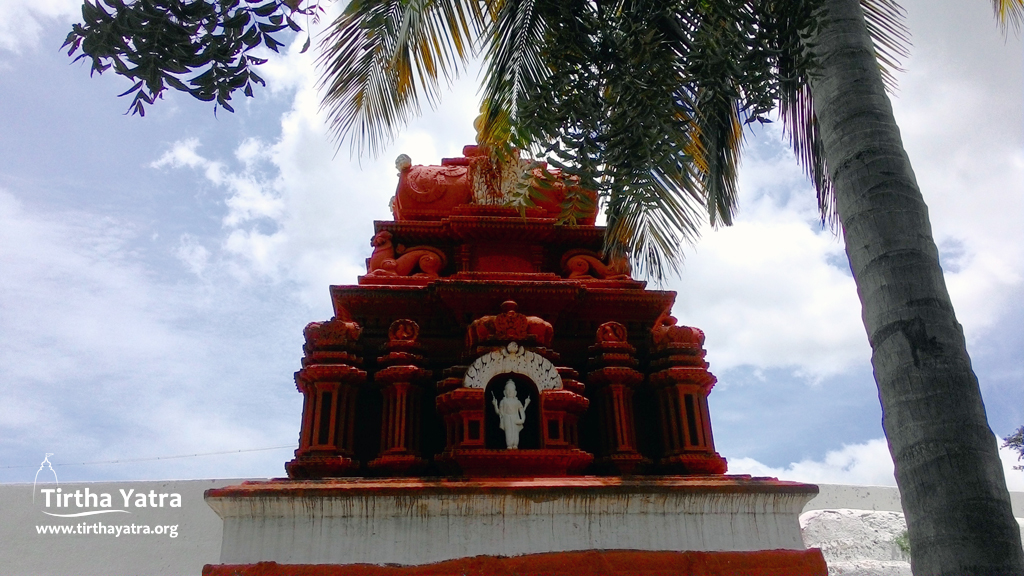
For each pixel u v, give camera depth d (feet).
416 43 27.81
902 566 41.96
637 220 28.27
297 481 22.82
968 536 12.75
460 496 22.26
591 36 18.17
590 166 17.28
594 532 22.41
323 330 27.91
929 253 15.15
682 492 22.97
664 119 17.26
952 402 13.70
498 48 25.55
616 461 26.27
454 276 31.86
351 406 27.12
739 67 16.60
